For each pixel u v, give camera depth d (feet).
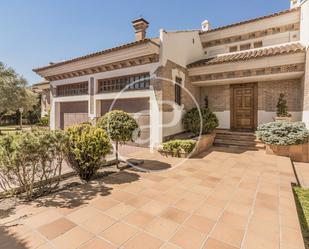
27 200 12.17
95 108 34.71
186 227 9.24
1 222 9.57
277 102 32.48
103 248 7.72
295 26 32.55
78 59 33.40
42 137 12.60
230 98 36.63
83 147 15.24
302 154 23.67
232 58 31.04
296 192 15.03
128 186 14.51
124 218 10.01
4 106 61.21
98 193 13.23
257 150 27.73
